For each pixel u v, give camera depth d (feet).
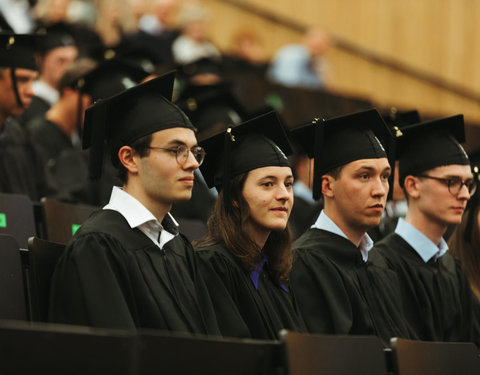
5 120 33.47
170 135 23.32
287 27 72.59
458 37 79.77
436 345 23.13
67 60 43.06
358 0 76.18
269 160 26.23
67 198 36.60
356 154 29.12
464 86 79.92
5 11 50.90
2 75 32.09
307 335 19.17
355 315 28.73
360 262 29.78
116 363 15.46
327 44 70.49
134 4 58.39
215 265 25.82
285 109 61.52
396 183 38.70
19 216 28.37
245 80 61.16
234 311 25.11
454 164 32.53
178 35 60.34
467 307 34.19
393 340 21.86
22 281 22.57
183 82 50.08
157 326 22.52
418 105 78.23
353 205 29.14
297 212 45.57
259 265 26.76
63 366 15.05
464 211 35.40
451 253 35.42
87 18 54.95
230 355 17.44
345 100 63.52
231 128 26.61
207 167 27.48
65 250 22.30
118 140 23.90
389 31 77.36
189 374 16.48
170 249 24.43
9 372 14.67
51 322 21.59
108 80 38.73
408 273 32.55
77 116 38.65
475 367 23.94
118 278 22.43
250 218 26.25
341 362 19.86
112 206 23.63
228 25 70.38
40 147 38.11
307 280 28.78
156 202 23.50
